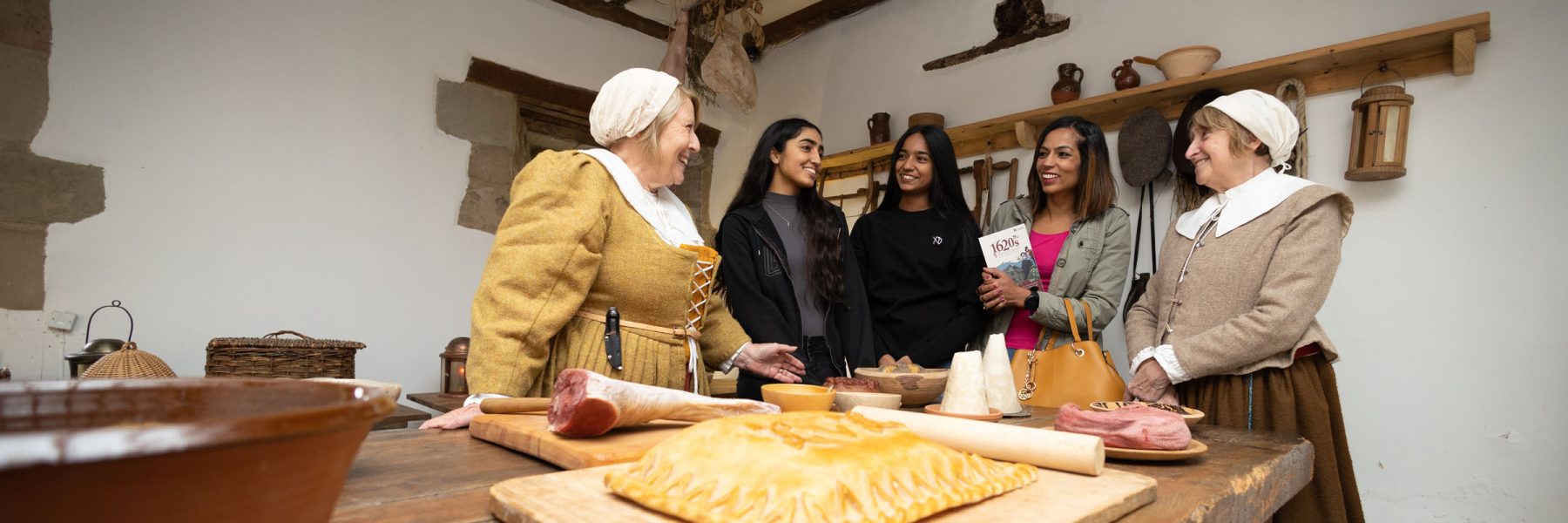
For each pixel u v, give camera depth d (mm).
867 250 2879
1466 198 2514
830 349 2287
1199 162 2031
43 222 2865
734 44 4414
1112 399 2033
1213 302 1889
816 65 4742
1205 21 3160
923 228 2742
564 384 884
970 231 2758
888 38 4363
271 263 3320
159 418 419
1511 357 2402
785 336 2154
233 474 290
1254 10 3037
